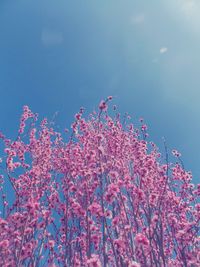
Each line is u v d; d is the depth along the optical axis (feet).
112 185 26.94
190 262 26.50
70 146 34.40
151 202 29.12
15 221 28.53
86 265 26.21
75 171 32.22
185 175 33.81
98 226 30.27
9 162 32.27
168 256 29.17
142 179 29.81
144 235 25.34
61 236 30.42
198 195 33.04
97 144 33.01
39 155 35.70
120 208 28.63
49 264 28.68
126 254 25.79
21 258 26.68
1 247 26.40
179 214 30.17
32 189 31.83
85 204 29.25
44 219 29.35
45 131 38.27
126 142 35.22
